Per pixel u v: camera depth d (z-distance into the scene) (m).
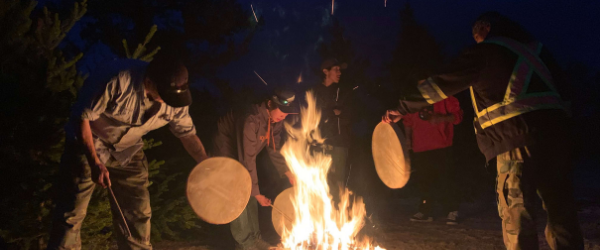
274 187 6.77
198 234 5.59
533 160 3.12
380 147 4.45
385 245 5.09
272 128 4.98
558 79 3.34
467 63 3.32
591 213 6.66
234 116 4.77
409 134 6.28
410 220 6.45
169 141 5.86
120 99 2.99
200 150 3.63
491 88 3.25
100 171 2.86
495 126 3.26
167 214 5.11
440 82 3.38
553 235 3.17
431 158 6.36
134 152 3.33
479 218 6.56
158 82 2.93
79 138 2.88
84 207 3.12
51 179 3.53
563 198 3.11
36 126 3.41
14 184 3.33
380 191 8.70
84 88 2.94
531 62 3.21
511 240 3.26
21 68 3.52
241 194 3.74
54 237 3.05
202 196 3.53
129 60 3.13
